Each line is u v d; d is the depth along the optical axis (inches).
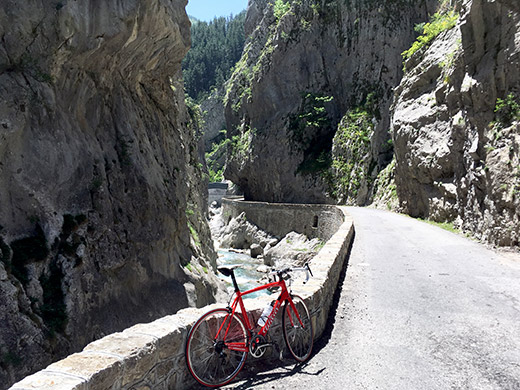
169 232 575.8
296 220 1701.5
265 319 186.7
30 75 378.6
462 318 265.3
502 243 525.0
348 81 2185.0
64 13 380.8
